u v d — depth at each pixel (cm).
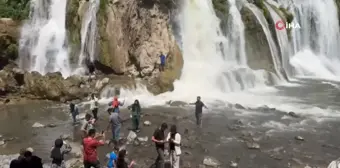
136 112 2261
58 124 2442
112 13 3397
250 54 3906
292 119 2552
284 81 3788
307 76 4125
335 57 4812
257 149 2012
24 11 4066
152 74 3366
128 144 2066
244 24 3972
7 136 2212
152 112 2681
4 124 2447
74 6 3766
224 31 3919
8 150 1984
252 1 4266
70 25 3756
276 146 2056
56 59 3659
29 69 3691
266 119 2548
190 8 3794
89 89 3086
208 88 3256
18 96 3067
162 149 1511
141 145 2050
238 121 2459
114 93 3027
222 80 3288
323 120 2530
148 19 3469
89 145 1422
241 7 4125
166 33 3500
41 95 3059
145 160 1838
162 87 3177
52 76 3134
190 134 2245
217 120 2523
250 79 3469
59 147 1452
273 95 3238
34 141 2128
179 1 3712
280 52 4116
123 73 3425
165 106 2844
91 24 3519
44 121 2508
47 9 4016
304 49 4581
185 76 3369
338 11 4872
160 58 3388
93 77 3322
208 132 2284
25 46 3750
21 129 2345
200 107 2361
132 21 3450
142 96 3052
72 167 1695
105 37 3403
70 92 3012
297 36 4512
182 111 2719
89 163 1423
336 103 2983
